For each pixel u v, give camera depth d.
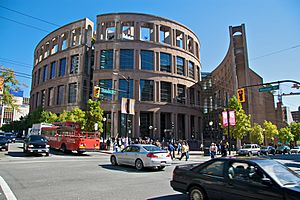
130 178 11.30
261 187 5.48
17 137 73.75
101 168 14.55
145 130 47.56
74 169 13.85
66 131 25.62
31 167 14.29
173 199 7.45
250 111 63.12
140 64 48.44
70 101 51.75
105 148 33.59
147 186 9.44
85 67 52.31
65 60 55.25
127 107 28.31
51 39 60.47
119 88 46.78
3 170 12.91
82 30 53.62
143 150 14.52
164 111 48.44
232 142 52.16
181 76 52.22
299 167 18.98
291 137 75.31
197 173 6.91
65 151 25.48
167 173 13.30
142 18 50.72
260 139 57.44
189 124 52.50
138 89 47.00
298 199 4.84
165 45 51.31
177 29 54.44
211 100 74.94
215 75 82.06
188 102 53.22
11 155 21.23
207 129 70.25
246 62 63.41
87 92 51.84
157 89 48.88
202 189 6.68
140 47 49.12
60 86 54.62
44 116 50.66
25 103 132.12
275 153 48.22
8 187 8.84
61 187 8.99
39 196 7.60
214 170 6.63
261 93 71.38
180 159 23.12
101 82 47.69
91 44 54.62
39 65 64.06
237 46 65.69
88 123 36.62
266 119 73.12
